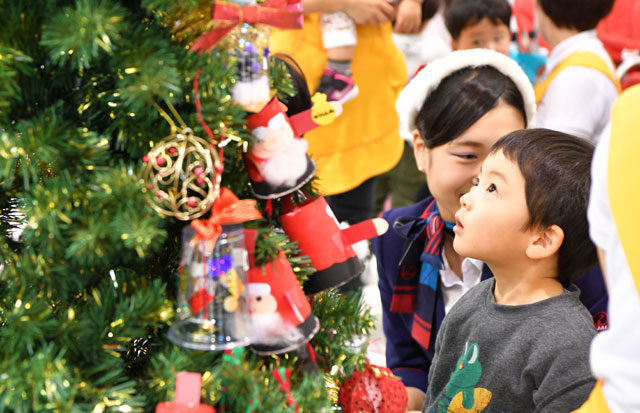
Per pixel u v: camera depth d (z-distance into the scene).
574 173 0.93
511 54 2.49
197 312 0.73
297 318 0.80
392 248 1.33
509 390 0.93
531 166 0.94
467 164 1.18
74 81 0.78
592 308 1.17
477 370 0.97
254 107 0.79
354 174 2.31
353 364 0.90
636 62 2.37
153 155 0.71
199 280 0.73
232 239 0.75
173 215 0.73
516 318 0.95
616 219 0.59
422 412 1.08
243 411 0.75
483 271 1.22
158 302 0.74
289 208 0.89
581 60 1.79
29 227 0.71
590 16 1.82
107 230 0.69
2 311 0.75
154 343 0.83
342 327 0.92
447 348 1.05
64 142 0.71
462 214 0.99
